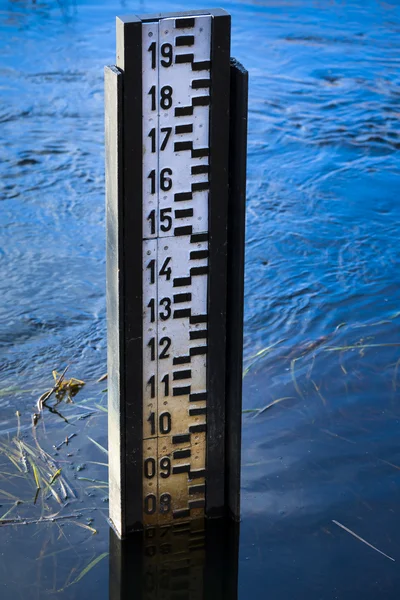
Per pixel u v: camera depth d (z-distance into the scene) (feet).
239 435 14.10
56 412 17.56
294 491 15.43
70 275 22.56
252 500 15.21
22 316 20.90
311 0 40.27
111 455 14.15
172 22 11.68
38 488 15.47
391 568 13.93
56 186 26.45
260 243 23.82
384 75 33.58
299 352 19.38
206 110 12.27
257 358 19.16
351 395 17.98
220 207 12.81
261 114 30.94
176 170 12.45
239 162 12.60
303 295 21.54
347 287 21.90
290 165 27.86
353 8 39.37
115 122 11.88
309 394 17.99
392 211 25.52
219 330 13.51
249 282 22.07
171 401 13.76
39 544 14.26
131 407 13.47
